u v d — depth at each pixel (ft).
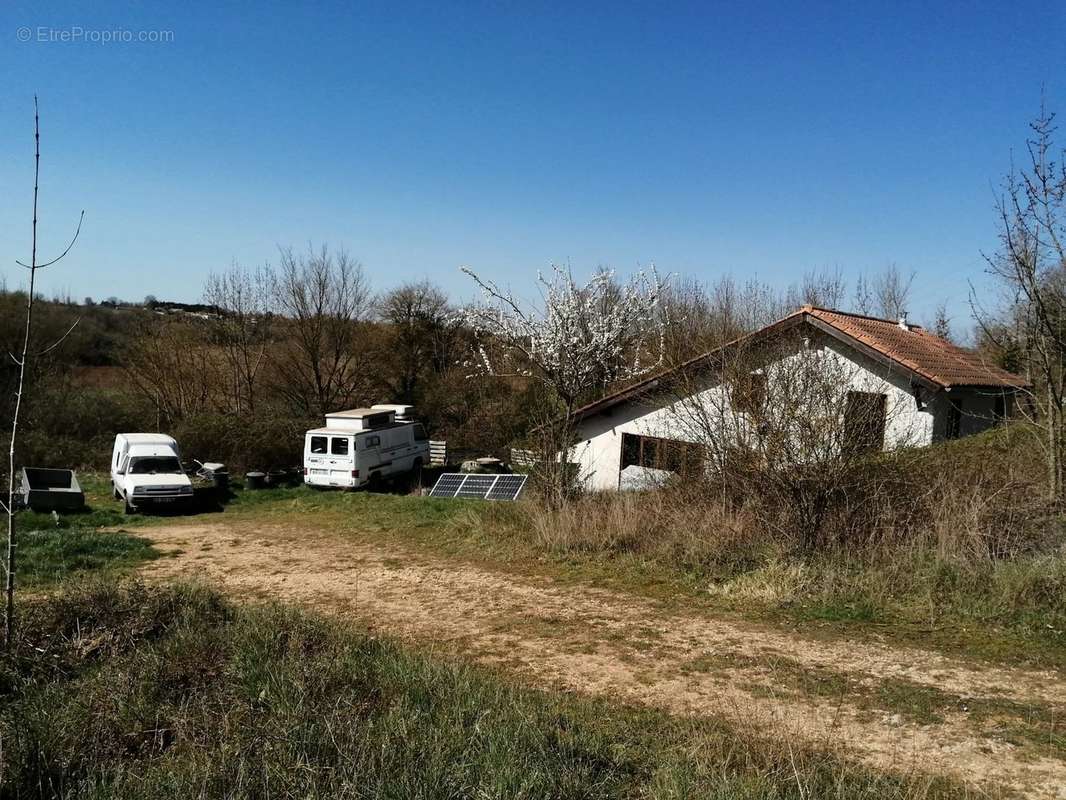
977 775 15.15
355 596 32.94
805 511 32.73
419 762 13.12
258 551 44.65
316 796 11.80
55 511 56.49
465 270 52.90
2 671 18.12
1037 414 39.06
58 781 13.08
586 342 51.34
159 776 13.00
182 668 18.44
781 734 17.02
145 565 40.22
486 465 91.91
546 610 29.66
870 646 23.90
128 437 68.33
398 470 80.07
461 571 37.42
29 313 17.53
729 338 39.75
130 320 107.76
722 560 33.71
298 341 109.19
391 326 120.88
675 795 12.82
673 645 24.77
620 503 42.16
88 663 19.88
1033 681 20.66
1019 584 25.86
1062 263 32.89
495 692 18.61
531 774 12.80
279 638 20.72
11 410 82.02
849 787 13.94
